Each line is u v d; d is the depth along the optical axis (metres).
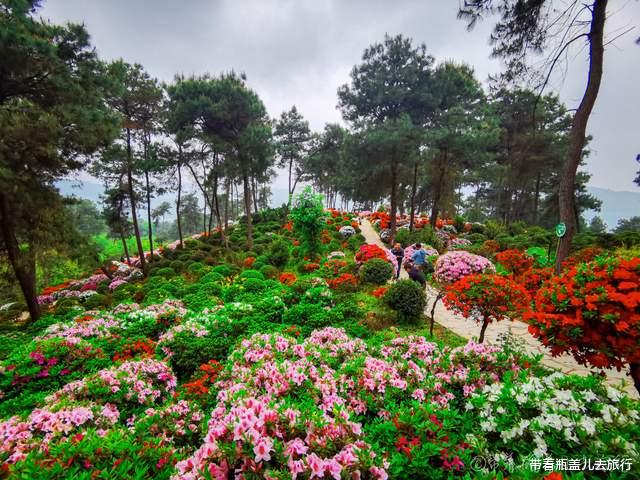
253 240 23.53
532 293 7.21
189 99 18.56
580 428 2.20
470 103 17.48
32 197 9.51
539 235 15.07
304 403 2.67
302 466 1.79
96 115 9.84
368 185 20.34
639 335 2.57
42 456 2.06
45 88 9.47
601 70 6.60
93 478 1.91
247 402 2.37
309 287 9.11
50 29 9.43
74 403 3.23
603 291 2.81
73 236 11.68
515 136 22.27
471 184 29.97
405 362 3.79
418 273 8.70
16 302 16.84
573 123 7.12
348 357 4.22
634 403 2.49
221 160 21.89
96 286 18.33
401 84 16.88
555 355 3.22
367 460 1.89
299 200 16.14
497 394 2.71
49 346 4.76
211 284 11.98
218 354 5.47
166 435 3.01
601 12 6.43
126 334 6.69
